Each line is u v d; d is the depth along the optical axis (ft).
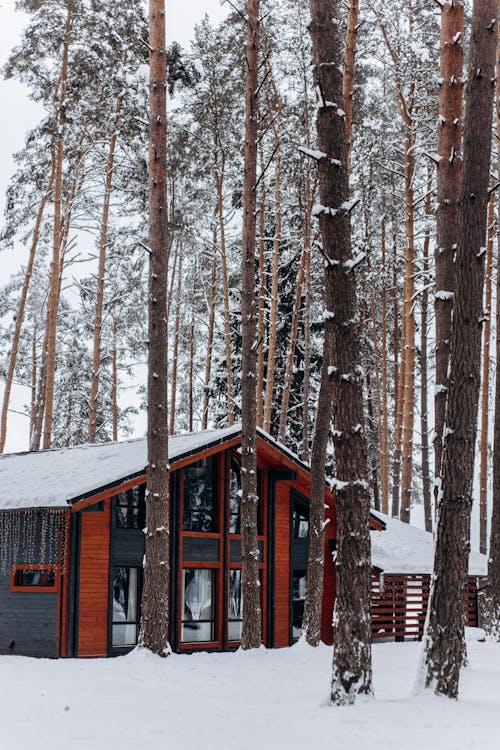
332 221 44.32
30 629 71.26
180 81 106.01
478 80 45.42
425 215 102.68
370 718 38.50
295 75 110.11
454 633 43.06
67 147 109.91
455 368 44.24
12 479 78.59
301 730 36.42
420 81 99.81
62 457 85.46
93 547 72.64
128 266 134.31
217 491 82.94
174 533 77.97
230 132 115.75
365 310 134.82
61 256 116.98
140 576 76.48
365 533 43.04
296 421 137.90
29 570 72.18
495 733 35.60
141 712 40.91
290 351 117.50
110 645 72.49
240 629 83.87
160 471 65.82
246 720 38.88
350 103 73.36
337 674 42.55
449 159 56.34
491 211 106.01
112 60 104.32
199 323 154.30
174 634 76.74
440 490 44.14
